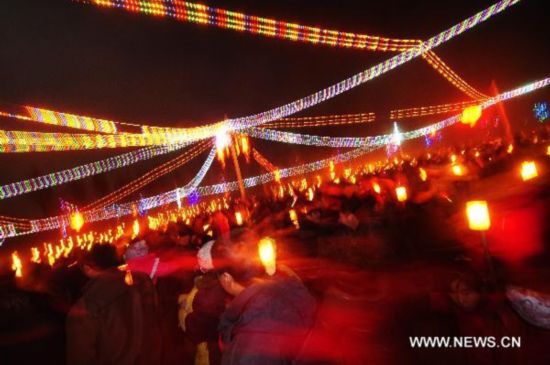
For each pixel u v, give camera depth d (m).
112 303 3.37
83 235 11.95
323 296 3.63
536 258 4.70
